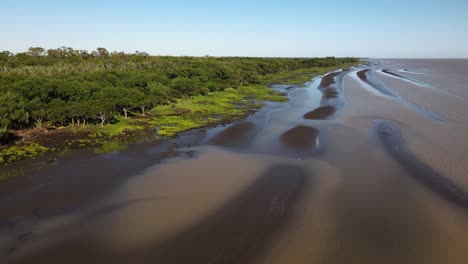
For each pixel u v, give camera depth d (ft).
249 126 117.80
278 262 45.50
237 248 48.52
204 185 69.41
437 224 54.24
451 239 50.26
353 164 80.38
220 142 99.30
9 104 106.32
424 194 64.44
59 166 80.18
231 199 63.26
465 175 72.79
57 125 116.37
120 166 80.43
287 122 124.36
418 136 102.27
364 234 51.75
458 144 94.02
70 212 58.90
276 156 86.53
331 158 84.53
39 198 63.82
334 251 47.75
